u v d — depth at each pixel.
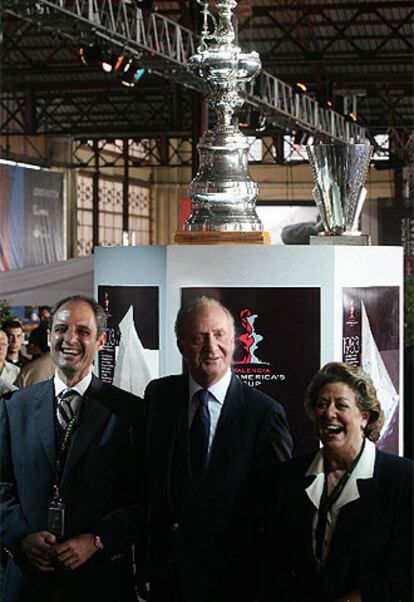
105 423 3.66
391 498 3.17
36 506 3.64
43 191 26.61
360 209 4.53
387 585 3.12
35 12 12.02
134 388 4.16
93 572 3.65
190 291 3.98
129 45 13.95
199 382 3.57
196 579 3.55
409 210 29.56
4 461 3.72
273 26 23.62
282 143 31.14
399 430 4.49
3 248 25.23
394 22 23.58
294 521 3.24
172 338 4.02
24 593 3.68
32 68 24.11
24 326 18.36
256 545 3.54
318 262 3.94
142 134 29.00
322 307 3.95
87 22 12.66
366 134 26.94
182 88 27.84
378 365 4.26
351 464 3.21
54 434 3.66
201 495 3.54
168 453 3.59
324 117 23.33
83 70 24.12
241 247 3.95
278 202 32.38
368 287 4.16
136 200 36.81
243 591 3.55
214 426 3.56
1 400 3.76
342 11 24.06
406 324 10.93
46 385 3.73
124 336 4.18
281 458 3.52
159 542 3.62
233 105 4.50
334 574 3.17
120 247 4.18
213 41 4.55
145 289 4.09
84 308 3.65
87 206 33.66
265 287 3.95
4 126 27.09
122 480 3.67
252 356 3.96
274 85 19.81
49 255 26.77
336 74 25.88
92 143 34.44
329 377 3.21
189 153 37.12
